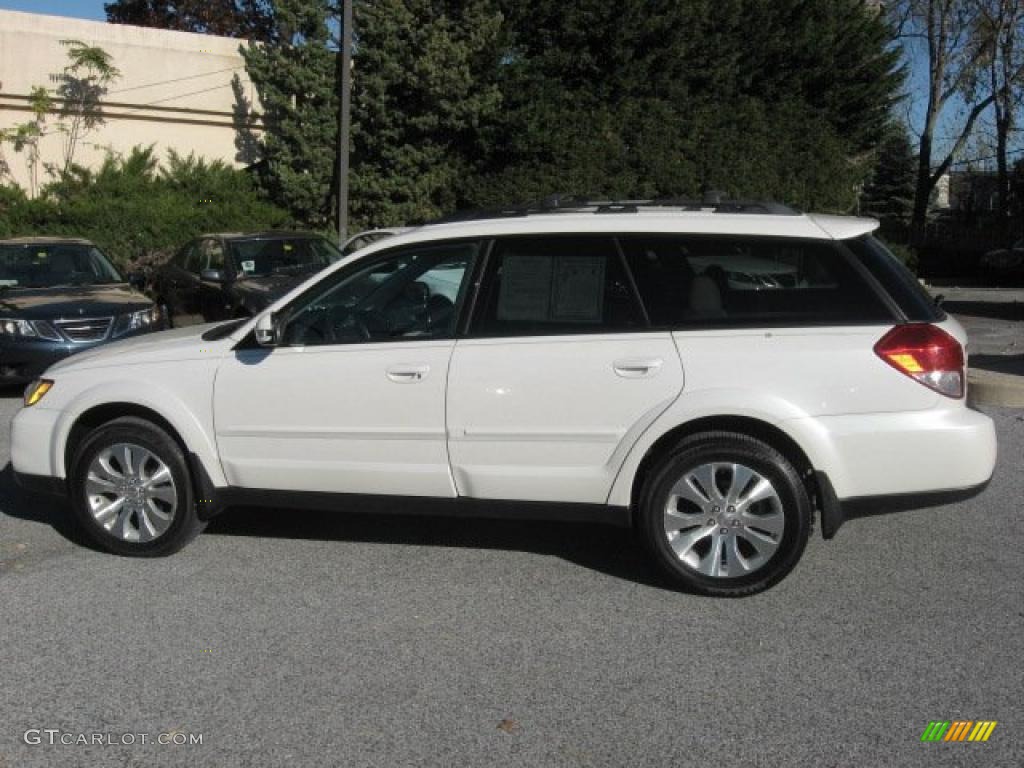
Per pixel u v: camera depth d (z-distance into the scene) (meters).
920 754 3.61
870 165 28.89
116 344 6.20
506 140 23.20
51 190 21.92
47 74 22.19
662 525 4.98
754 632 4.61
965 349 5.00
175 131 24.16
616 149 23.41
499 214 5.45
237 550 5.78
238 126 24.88
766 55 25.62
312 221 23.11
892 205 43.56
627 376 4.91
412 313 5.33
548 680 4.18
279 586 5.23
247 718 3.91
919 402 4.77
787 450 4.87
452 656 4.41
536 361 5.01
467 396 5.07
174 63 23.58
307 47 22.09
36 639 4.61
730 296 4.96
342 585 5.23
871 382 4.76
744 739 3.71
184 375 5.48
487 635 4.62
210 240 13.69
